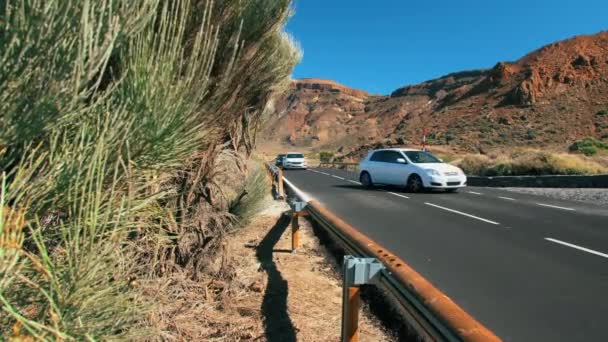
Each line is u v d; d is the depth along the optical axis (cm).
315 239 764
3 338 150
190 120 237
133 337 191
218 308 396
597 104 6638
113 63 240
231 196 568
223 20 324
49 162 180
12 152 172
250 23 342
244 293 445
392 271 243
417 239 780
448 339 169
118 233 185
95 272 162
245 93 396
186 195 419
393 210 1161
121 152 208
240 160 509
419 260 630
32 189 172
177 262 441
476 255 661
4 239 142
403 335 377
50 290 159
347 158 6100
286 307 419
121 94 211
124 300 188
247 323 374
